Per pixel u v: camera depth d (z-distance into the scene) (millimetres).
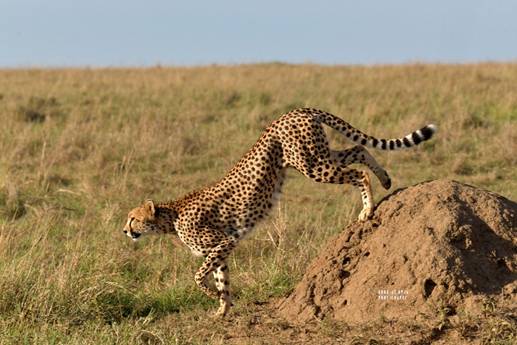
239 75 43125
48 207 18125
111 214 17203
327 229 16125
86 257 14266
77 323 11945
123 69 51750
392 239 11125
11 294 12195
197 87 36906
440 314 10109
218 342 10750
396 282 10703
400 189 11914
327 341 10375
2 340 10766
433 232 10797
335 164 12141
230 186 12305
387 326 10289
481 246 10773
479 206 11180
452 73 38719
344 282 11352
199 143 24875
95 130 26984
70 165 23016
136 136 25484
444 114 28422
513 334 9672
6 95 34625
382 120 28047
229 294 12250
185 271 14469
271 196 12398
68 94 35406
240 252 15398
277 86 36812
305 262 13812
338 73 43562
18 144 24281
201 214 12344
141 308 12758
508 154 22406
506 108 28516
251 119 28547
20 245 15664
